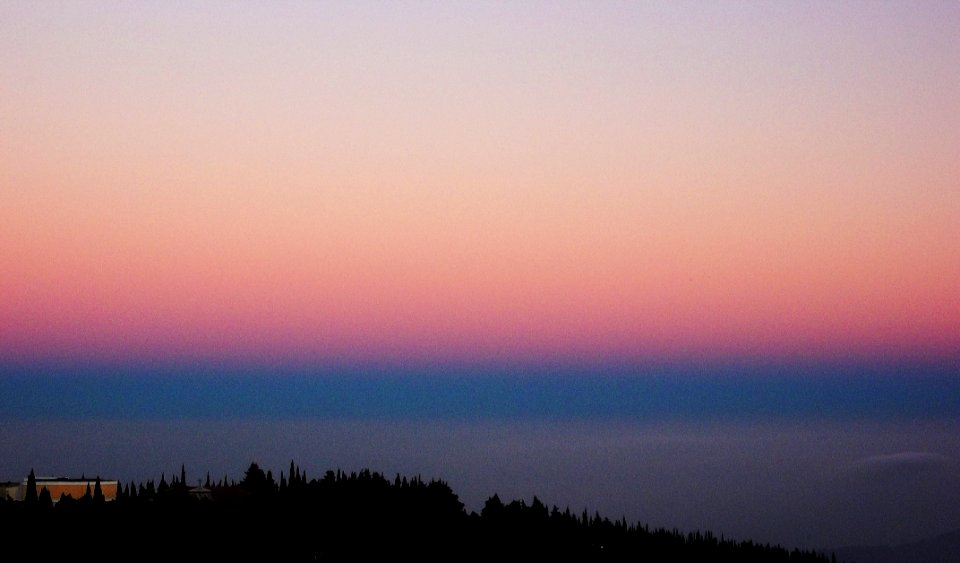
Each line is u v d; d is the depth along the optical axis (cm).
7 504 13675
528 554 16088
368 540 14562
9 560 11869
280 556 13562
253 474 16488
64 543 12450
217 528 13775
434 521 15775
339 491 15862
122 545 12731
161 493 14788
